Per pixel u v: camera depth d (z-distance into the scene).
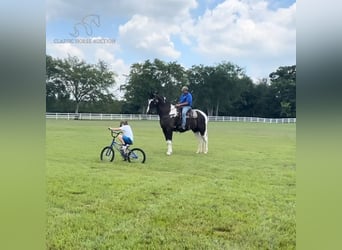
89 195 2.72
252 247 2.41
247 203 2.58
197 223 2.51
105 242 2.49
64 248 2.50
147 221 2.56
